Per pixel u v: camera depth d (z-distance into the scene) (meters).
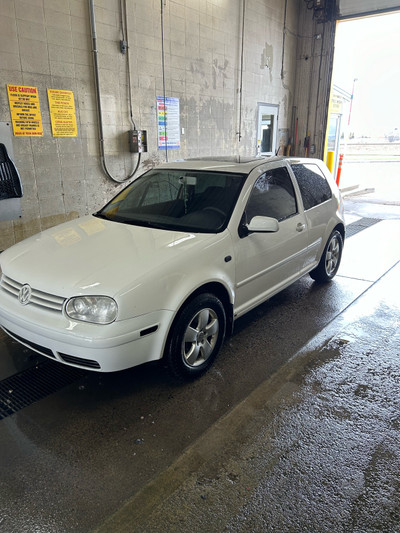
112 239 2.89
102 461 2.12
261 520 1.79
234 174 3.37
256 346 3.34
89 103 5.73
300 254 3.93
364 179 17.19
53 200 5.55
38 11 4.89
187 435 2.32
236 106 8.59
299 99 10.55
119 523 1.78
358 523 1.79
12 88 4.81
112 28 5.76
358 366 3.06
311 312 4.00
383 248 6.30
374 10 9.04
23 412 2.50
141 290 2.35
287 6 9.41
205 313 2.79
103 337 2.24
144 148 6.53
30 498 1.90
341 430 2.37
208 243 2.81
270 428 2.38
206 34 7.39
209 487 1.96
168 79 6.84
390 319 3.87
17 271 2.66
